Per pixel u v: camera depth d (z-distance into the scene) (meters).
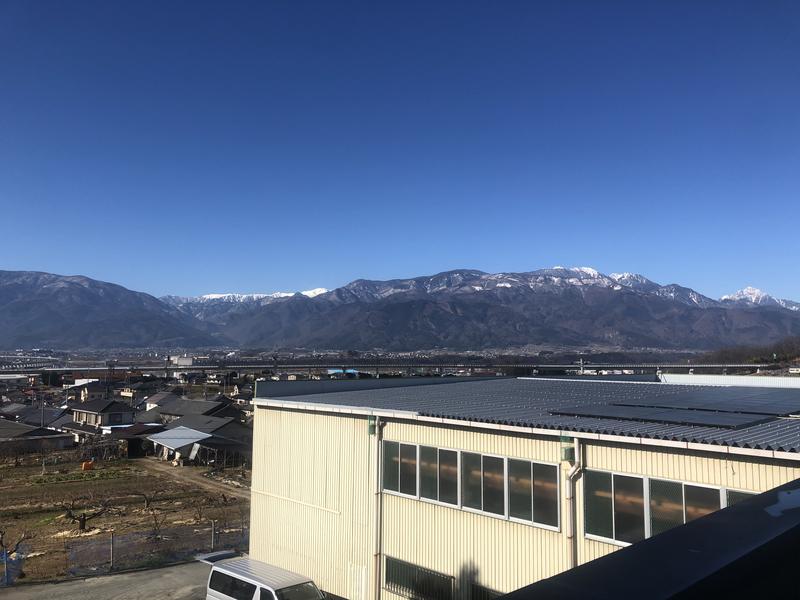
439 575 13.41
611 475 10.80
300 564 16.67
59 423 70.31
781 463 8.98
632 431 10.74
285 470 17.52
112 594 16.83
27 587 17.44
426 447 13.92
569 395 17.97
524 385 22.83
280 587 12.88
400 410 14.54
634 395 17.73
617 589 1.38
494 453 12.59
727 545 1.71
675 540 1.79
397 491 14.49
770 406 13.98
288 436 17.56
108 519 28.06
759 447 9.05
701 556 1.61
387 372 128.38
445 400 16.88
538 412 13.66
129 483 39.00
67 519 28.25
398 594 14.18
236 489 36.84
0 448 51.53
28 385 124.25
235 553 17.17
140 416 73.75
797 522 1.94
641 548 1.73
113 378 122.31
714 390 19.67
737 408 13.54
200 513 27.94
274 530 17.59
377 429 14.89
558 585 1.43
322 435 16.55
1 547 21.56
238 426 55.69
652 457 10.33
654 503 10.27
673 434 10.36
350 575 15.32
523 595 1.38
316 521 16.41
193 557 20.30
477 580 12.67
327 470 16.30
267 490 18.00
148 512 29.47
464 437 13.15
